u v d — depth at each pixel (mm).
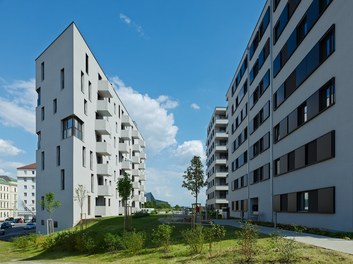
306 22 21109
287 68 24547
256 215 33250
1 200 108938
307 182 20344
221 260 9547
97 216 35375
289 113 23953
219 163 70250
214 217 44094
